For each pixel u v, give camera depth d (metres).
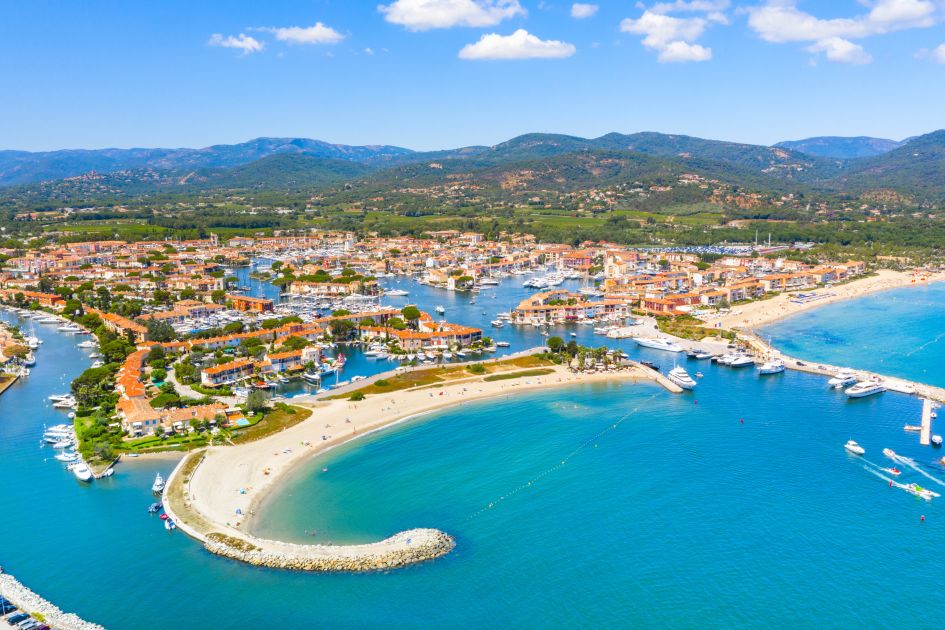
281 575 133.50
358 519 155.25
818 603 127.06
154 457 186.88
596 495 167.25
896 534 148.38
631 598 128.50
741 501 163.50
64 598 127.56
